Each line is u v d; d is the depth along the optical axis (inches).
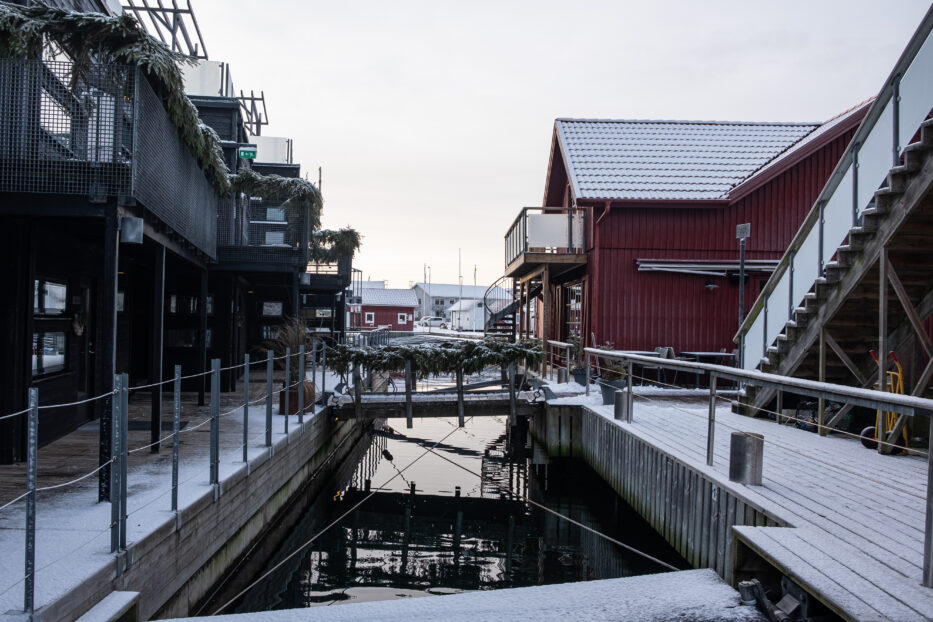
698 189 625.3
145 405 429.7
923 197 247.1
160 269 293.9
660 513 281.1
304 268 513.7
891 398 146.7
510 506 376.8
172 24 573.3
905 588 131.4
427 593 243.8
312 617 144.3
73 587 135.1
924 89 244.7
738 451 216.5
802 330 323.0
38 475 241.6
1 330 264.2
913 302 307.0
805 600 139.6
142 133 241.9
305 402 396.8
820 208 313.7
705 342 617.9
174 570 189.2
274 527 301.0
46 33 226.1
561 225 641.6
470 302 2541.8
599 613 142.7
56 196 229.8
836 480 220.4
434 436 642.2
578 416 444.1
